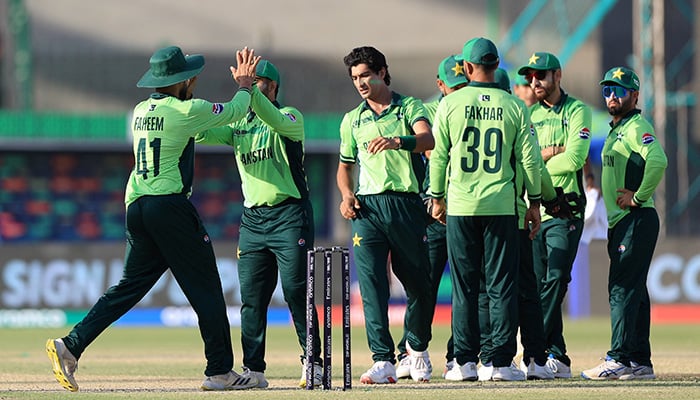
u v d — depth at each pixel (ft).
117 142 292.81
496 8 379.14
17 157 296.51
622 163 100.58
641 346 101.71
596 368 100.53
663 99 284.41
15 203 296.51
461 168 94.02
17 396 86.12
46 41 382.42
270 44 393.50
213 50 392.06
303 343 94.68
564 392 86.58
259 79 94.73
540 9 357.00
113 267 258.78
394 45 392.47
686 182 311.68
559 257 103.45
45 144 290.15
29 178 297.12
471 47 94.53
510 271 94.38
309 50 394.32
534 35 357.20
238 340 183.01
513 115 93.76
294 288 93.91
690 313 261.85
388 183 95.25
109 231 301.02
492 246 94.27
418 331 99.09
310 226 94.63
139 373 115.85
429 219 105.81
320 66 324.39
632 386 92.22
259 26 394.73
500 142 93.71
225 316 90.79
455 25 387.14
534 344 99.40
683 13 325.83
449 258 95.86
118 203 301.22
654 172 98.07
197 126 88.48
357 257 96.02
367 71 95.14
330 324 89.10
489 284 95.04
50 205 298.15
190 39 393.09
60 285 256.93
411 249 95.71
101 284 258.16
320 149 294.46
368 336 95.96
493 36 379.35
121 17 388.78
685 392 86.69
